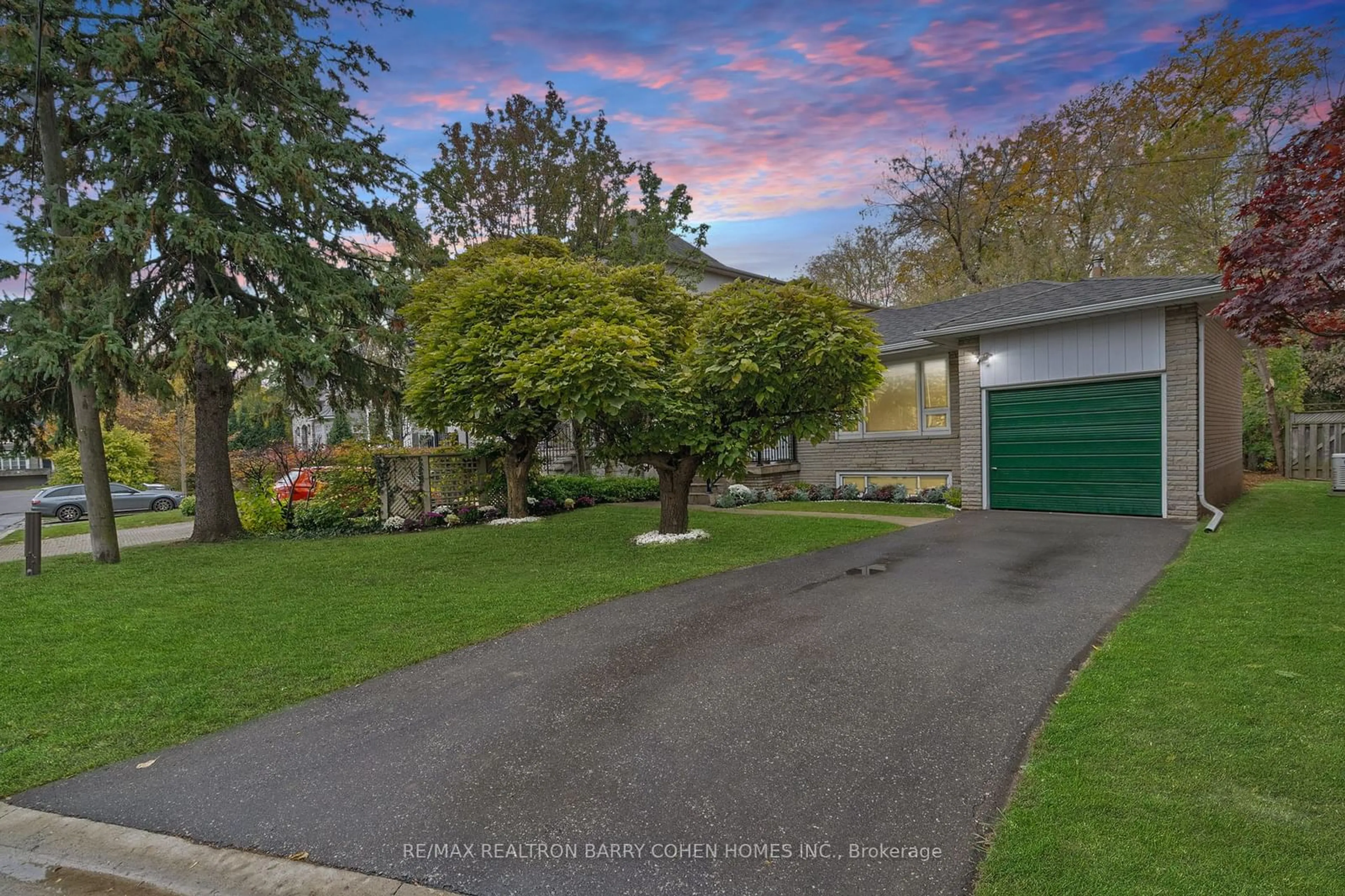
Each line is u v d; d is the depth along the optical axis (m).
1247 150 19.41
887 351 13.08
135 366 8.95
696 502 14.77
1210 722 3.11
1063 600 5.35
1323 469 15.68
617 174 16.48
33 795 3.02
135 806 2.89
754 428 8.18
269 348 9.88
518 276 8.59
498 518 12.88
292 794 2.94
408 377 10.19
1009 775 2.80
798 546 8.20
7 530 18.19
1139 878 2.11
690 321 9.90
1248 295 5.70
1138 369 9.73
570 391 7.27
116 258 9.31
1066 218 24.39
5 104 9.61
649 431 8.53
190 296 10.61
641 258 15.67
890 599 5.59
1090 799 2.56
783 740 3.21
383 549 9.47
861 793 2.74
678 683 3.98
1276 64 18.70
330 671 4.43
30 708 3.93
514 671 4.30
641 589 6.27
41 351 8.38
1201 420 9.22
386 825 2.68
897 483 13.70
